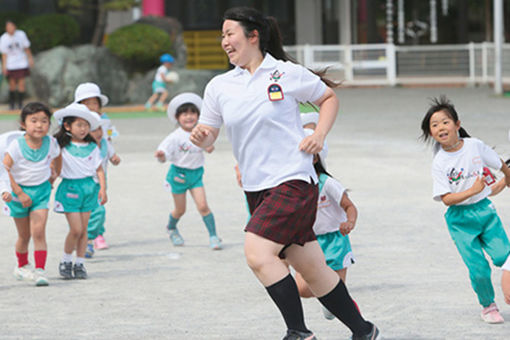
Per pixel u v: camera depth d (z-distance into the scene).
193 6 82.12
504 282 11.70
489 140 35.22
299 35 81.00
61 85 55.06
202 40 82.38
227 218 21.98
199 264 17.05
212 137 11.07
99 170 16.47
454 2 81.62
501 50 59.94
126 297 14.40
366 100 61.34
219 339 11.79
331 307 10.61
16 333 12.22
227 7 82.06
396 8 81.44
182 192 18.72
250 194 10.54
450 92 66.06
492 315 12.41
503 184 13.04
